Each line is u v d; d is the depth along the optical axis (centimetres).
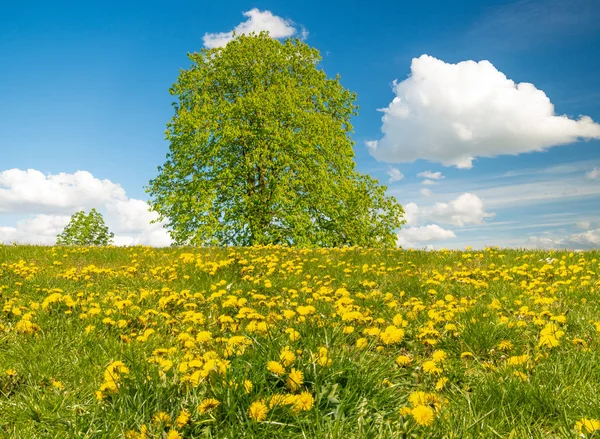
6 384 372
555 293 666
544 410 300
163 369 345
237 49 2289
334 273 910
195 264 976
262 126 2158
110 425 280
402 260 1087
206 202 2058
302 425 264
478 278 831
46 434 295
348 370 328
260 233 2138
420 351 442
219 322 529
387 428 273
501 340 452
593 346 417
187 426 267
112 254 1193
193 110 2153
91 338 480
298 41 2436
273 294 743
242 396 284
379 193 2488
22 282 809
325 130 2255
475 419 279
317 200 2242
